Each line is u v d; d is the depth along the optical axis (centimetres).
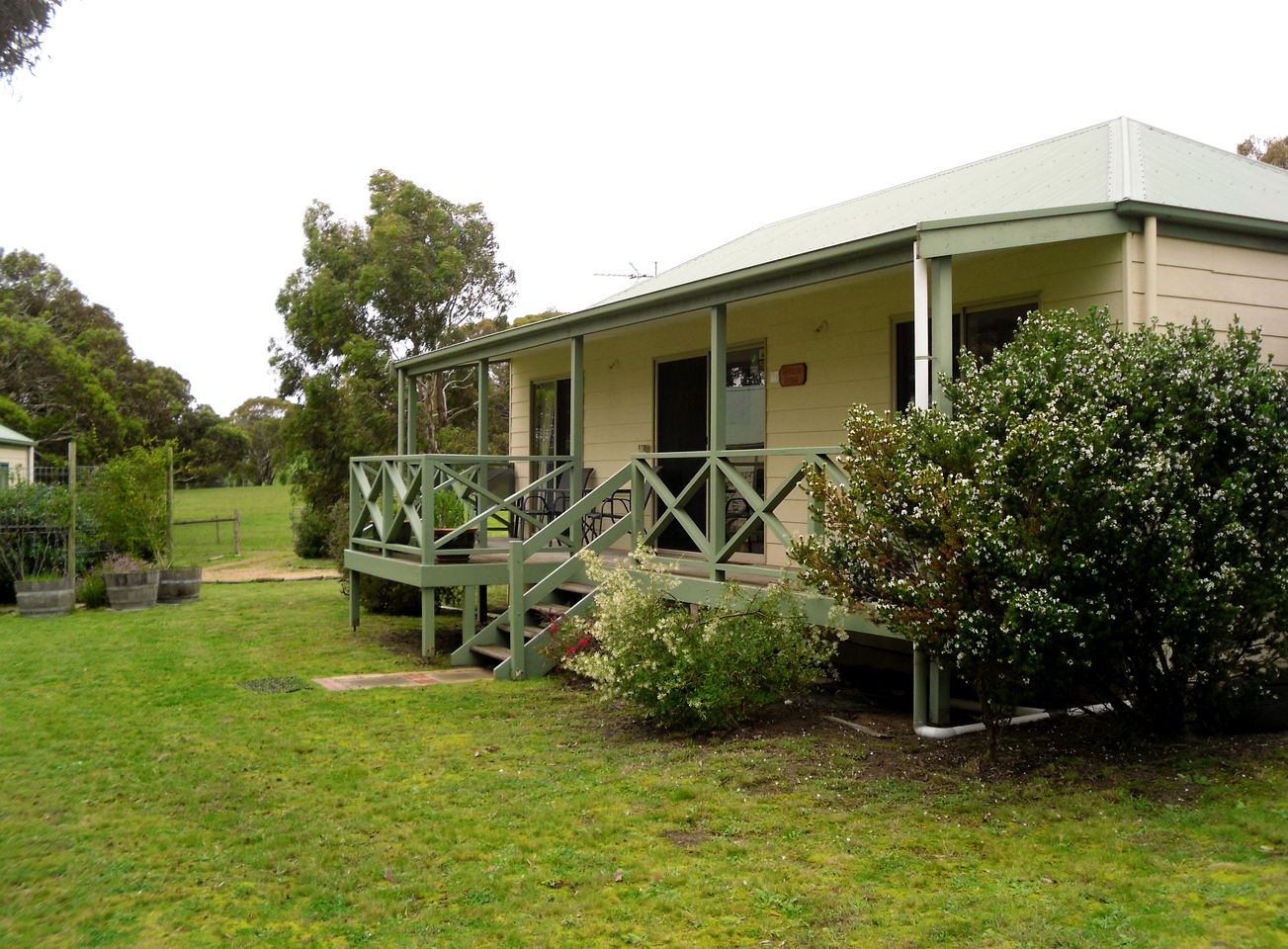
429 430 2559
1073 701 545
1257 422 509
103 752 598
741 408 982
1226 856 377
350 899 384
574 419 986
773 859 407
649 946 336
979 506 460
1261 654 530
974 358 580
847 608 541
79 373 3294
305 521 2233
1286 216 705
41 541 1449
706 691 602
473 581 916
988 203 772
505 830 453
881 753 558
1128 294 630
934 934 330
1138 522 475
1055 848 400
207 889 397
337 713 696
